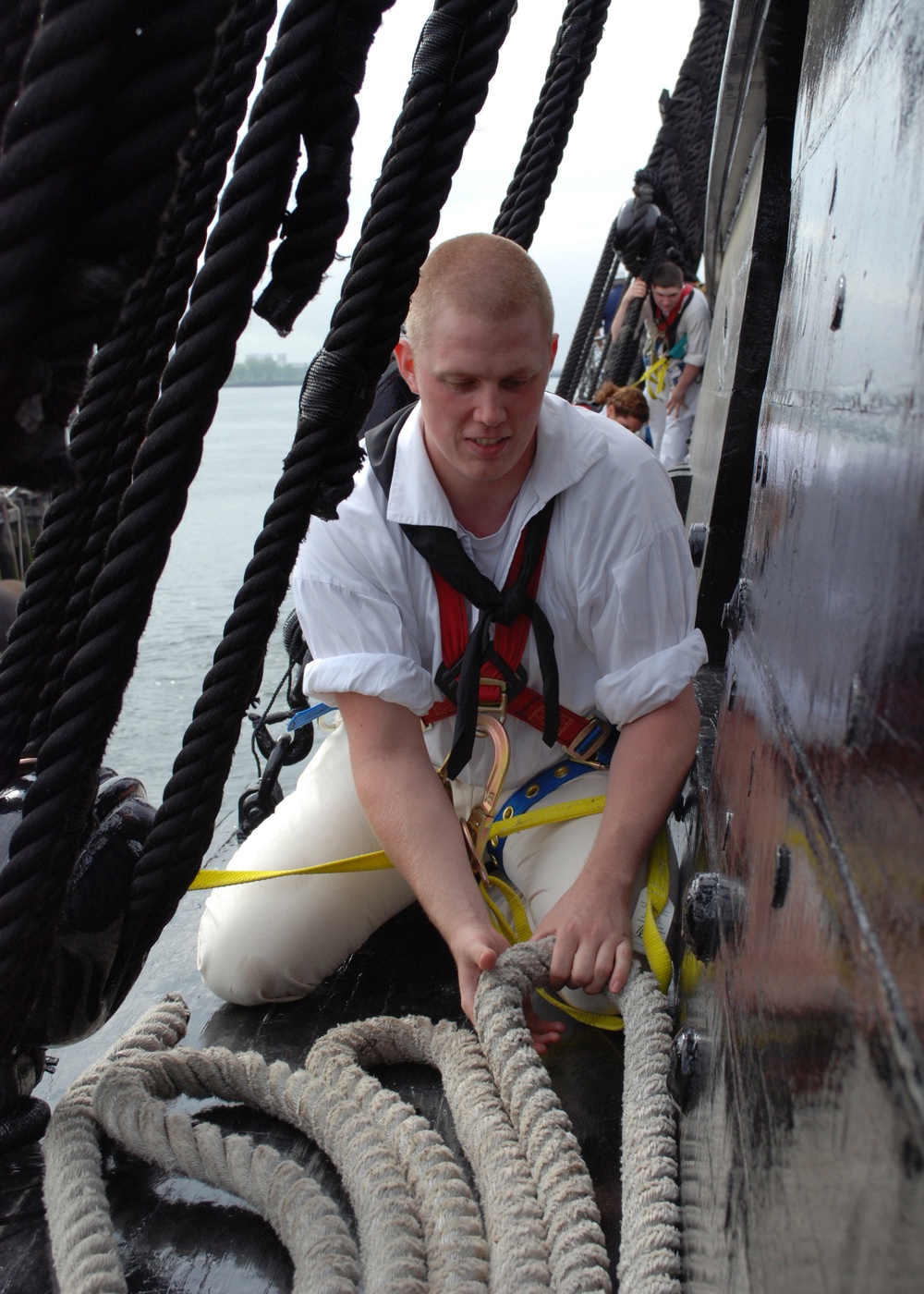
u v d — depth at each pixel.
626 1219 1.21
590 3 2.29
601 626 1.71
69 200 0.65
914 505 0.60
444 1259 1.23
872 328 0.74
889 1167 0.51
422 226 1.02
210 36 0.65
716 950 1.14
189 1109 1.60
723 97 2.10
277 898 1.84
